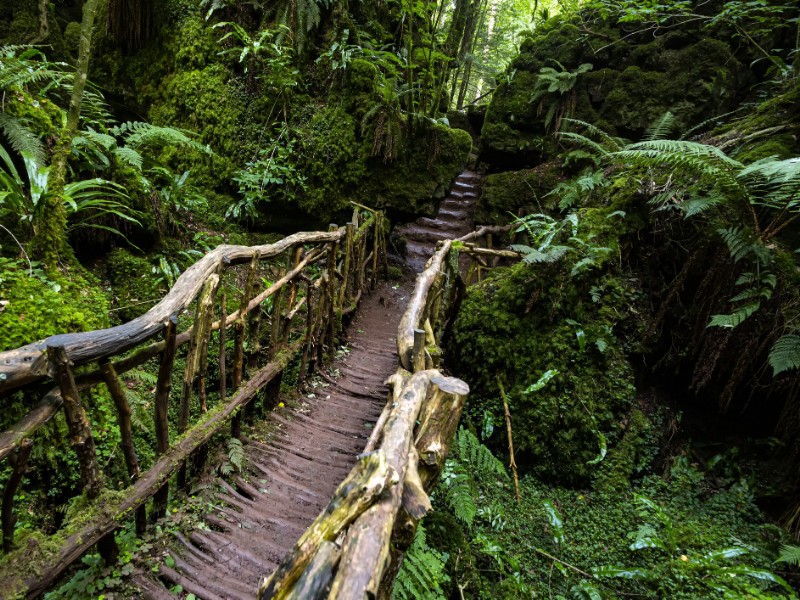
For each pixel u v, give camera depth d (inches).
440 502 128.9
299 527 94.3
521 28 437.4
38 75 127.2
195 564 80.2
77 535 64.5
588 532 135.0
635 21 253.6
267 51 218.8
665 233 167.6
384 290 250.7
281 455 115.8
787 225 147.6
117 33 240.1
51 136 129.6
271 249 114.3
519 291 173.3
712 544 125.0
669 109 231.6
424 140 235.5
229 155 222.7
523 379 162.9
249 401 114.8
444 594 104.7
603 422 153.0
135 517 79.7
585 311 164.6
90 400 101.9
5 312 90.7
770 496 137.6
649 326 162.6
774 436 142.3
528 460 157.2
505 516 134.3
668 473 152.2
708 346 150.1
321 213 228.1
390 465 43.6
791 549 116.4
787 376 135.5
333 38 225.5
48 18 211.3
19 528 77.9
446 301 181.0
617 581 119.9
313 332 155.1
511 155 279.4
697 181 158.4
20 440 54.7
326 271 161.5
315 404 144.3
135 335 69.4
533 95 265.9
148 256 157.1
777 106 183.6
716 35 231.6
